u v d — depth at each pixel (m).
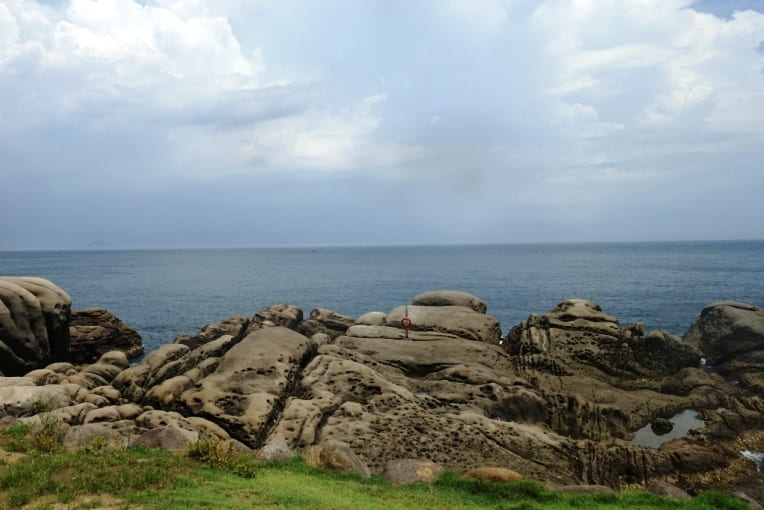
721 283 104.00
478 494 14.68
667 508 14.03
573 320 33.94
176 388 22.73
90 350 39.66
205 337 38.62
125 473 12.34
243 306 78.94
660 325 58.34
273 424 21.16
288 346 26.48
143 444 16.16
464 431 21.17
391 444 19.92
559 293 90.25
